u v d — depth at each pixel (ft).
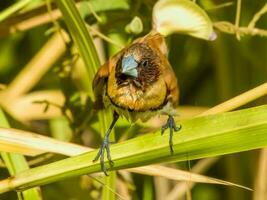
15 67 8.29
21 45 8.29
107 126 7.72
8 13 7.85
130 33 7.93
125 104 7.58
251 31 7.87
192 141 7.48
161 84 7.58
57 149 7.54
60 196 8.04
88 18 8.02
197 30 7.73
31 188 7.55
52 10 7.99
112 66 7.59
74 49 8.04
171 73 7.60
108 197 7.66
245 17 8.13
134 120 7.61
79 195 8.04
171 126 7.49
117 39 8.04
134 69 7.56
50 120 8.11
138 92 7.58
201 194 8.25
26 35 8.27
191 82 8.26
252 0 8.13
